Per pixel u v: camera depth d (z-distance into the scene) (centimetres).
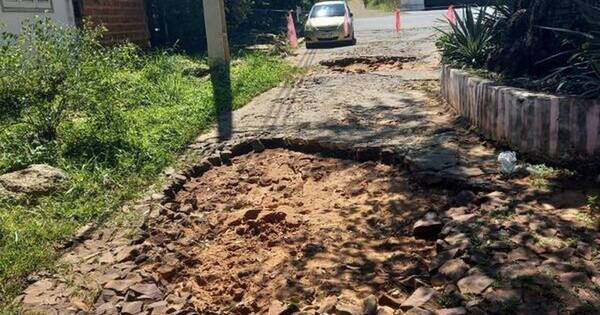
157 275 402
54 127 637
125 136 662
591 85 560
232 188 601
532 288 327
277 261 438
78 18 1174
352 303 358
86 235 451
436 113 802
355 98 939
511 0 831
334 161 661
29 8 962
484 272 353
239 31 2102
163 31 1709
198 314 359
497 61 756
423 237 452
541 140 546
